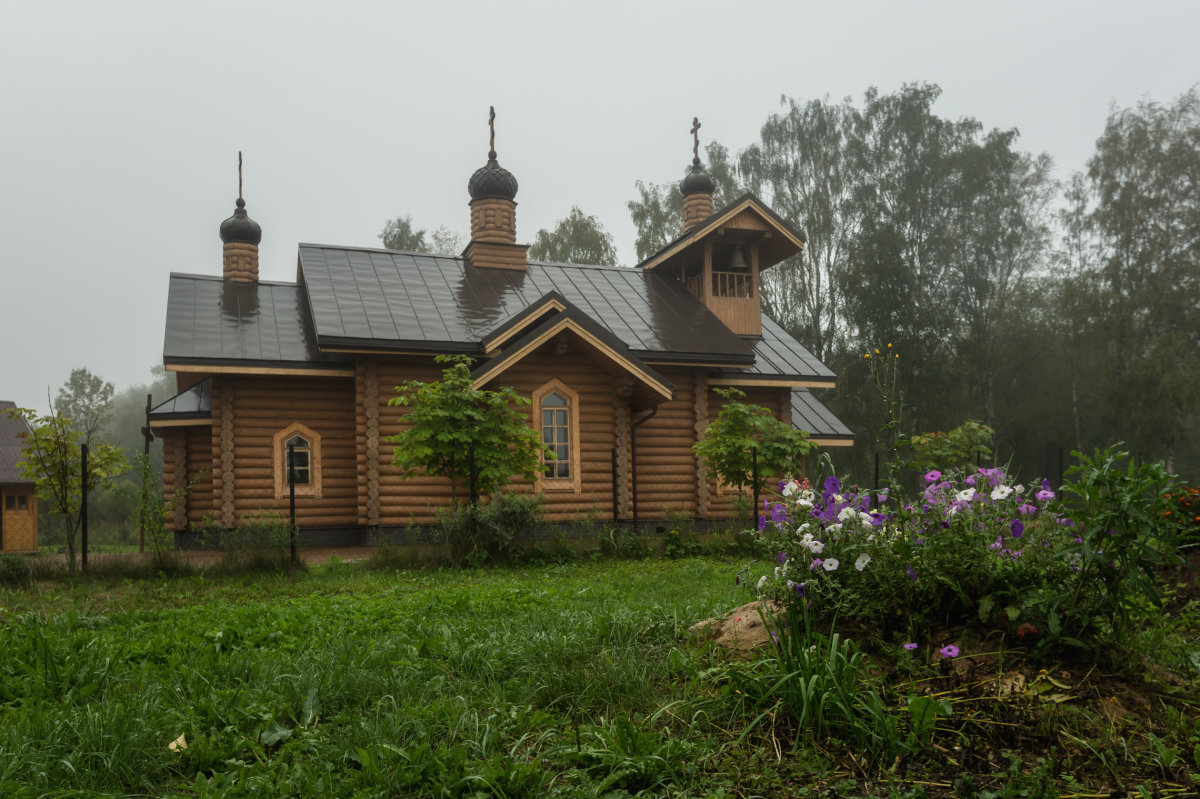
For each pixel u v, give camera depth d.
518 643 5.63
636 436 19.41
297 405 18.03
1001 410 43.34
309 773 3.80
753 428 16.22
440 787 3.63
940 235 37.75
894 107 38.88
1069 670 4.29
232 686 5.06
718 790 3.56
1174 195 34.12
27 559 11.45
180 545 18.06
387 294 19.44
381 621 6.99
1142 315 33.41
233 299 19.81
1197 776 3.50
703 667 5.01
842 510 4.91
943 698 4.12
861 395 35.66
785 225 22.75
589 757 3.89
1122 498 4.09
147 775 3.91
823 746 3.95
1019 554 4.70
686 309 22.00
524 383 17.77
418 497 17.59
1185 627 5.71
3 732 4.17
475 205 22.55
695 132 26.78
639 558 13.47
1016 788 3.47
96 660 5.41
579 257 42.56
